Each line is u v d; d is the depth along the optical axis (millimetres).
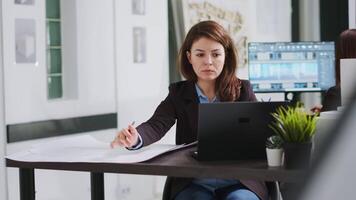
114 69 3924
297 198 239
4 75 3033
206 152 1524
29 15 3215
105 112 3854
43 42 3342
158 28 4328
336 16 6035
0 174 2965
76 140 1888
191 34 1906
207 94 1918
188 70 1950
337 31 6031
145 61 4211
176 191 1803
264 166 1429
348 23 5906
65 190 3510
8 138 3045
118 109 3969
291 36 6094
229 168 1404
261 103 1546
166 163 1496
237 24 5137
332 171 231
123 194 4027
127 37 4020
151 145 1809
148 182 4285
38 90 3303
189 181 1814
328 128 244
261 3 5570
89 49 3707
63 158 1586
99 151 1693
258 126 1551
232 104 1525
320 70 3908
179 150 1735
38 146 1801
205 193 1774
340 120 236
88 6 3689
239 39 5168
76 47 3621
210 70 1851
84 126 3643
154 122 1862
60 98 3578
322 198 230
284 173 1347
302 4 6082
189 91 1916
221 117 1522
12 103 3096
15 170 3066
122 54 3984
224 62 1906
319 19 6098
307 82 3916
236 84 1925
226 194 1762
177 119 1929
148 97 4262
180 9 4453
